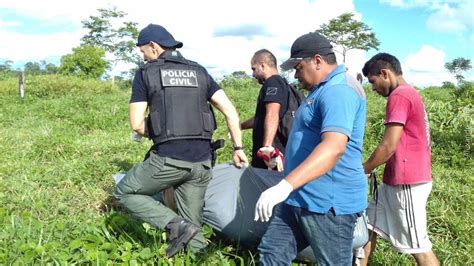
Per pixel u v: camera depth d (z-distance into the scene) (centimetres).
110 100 1346
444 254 402
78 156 626
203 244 343
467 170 651
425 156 321
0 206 429
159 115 326
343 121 231
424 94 1432
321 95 243
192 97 333
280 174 381
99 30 4016
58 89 1939
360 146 256
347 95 237
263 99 412
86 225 381
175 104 326
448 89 1884
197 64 348
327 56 252
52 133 789
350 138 250
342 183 250
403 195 321
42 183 503
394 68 322
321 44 252
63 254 322
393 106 313
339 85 241
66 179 516
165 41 340
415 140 317
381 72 323
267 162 390
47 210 431
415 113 314
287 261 266
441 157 700
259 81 432
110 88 2112
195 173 334
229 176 382
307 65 253
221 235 372
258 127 427
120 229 376
